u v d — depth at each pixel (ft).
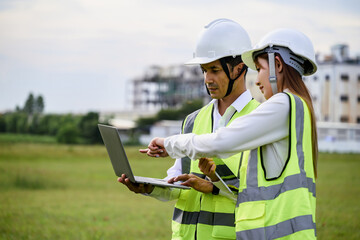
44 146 95.55
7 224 24.59
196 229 10.31
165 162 68.85
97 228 24.47
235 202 9.82
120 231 23.76
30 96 145.59
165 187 10.26
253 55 9.08
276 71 8.77
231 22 10.38
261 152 8.55
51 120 138.72
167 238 22.38
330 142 89.04
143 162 68.49
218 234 9.89
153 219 27.22
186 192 10.67
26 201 33.47
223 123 10.32
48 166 61.26
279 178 8.27
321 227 22.82
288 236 7.97
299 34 8.85
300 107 8.37
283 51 8.69
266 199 8.24
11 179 45.85
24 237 21.99
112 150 9.45
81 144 123.34
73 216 27.84
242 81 10.39
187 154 9.06
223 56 9.98
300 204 7.99
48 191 39.78
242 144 8.49
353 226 23.39
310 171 8.31
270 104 8.41
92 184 44.88
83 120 129.59
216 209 10.00
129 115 171.53
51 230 23.72
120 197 36.55
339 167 55.88
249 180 8.50
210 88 10.25
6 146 86.89
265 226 8.14
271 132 8.41
